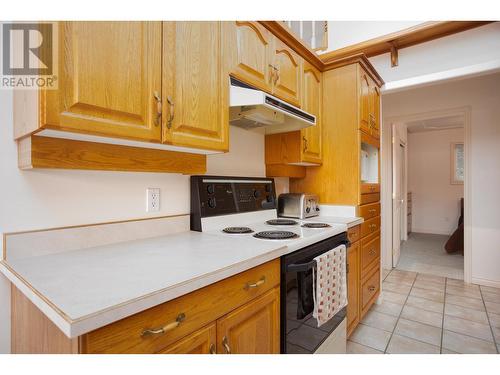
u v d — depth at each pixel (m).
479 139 3.10
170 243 1.25
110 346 0.62
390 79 2.59
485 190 3.07
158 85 1.06
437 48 2.37
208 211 1.62
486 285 3.05
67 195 1.11
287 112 1.55
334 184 2.27
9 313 0.99
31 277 0.79
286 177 2.39
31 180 1.02
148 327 0.69
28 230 1.01
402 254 4.39
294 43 1.88
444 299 2.71
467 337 2.03
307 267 1.27
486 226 3.06
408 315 2.39
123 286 0.72
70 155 1.00
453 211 5.90
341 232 1.75
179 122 1.13
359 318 2.09
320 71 2.29
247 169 2.06
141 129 1.00
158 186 1.45
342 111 2.23
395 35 2.37
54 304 0.62
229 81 1.39
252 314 1.04
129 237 1.30
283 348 1.21
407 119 3.58
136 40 0.99
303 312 1.34
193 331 0.81
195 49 1.21
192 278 0.79
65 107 0.81
